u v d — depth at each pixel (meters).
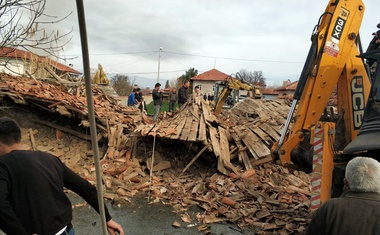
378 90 3.81
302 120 5.29
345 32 5.20
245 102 16.61
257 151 8.62
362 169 2.11
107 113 10.14
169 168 8.40
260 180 7.74
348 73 5.16
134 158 8.56
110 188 7.25
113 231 2.67
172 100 21.16
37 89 9.95
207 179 7.79
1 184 2.06
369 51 4.29
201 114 10.52
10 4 4.57
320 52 5.16
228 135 9.50
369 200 2.02
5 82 9.89
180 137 8.20
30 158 2.23
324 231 2.06
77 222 5.53
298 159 5.39
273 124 11.20
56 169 2.34
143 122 11.05
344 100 5.21
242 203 6.51
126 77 45.56
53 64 13.02
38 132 9.47
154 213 6.13
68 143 9.26
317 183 4.59
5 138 2.26
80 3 1.36
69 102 9.56
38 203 2.14
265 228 5.43
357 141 3.70
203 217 5.91
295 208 6.15
